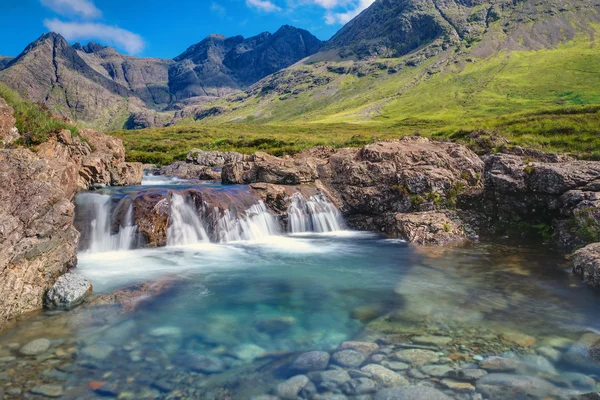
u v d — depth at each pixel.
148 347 7.40
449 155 21.09
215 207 17.31
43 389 5.97
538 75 167.12
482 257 14.65
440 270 13.08
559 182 17.16
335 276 12.43
